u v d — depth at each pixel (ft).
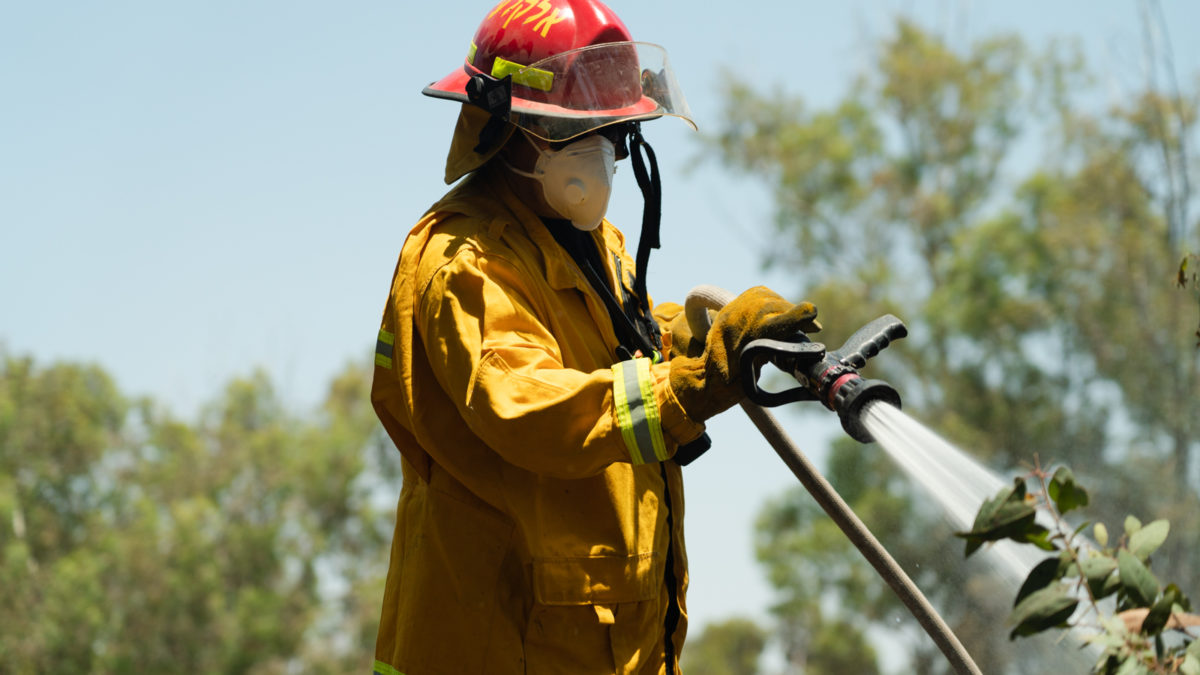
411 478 13.73
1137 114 107.76
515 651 12.44
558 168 13.28
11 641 154.71
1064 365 113.91
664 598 13.34
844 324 125.90
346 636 182.19
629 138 14.23
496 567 12.62
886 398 10.79
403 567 13.32
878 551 12.54
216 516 178.60
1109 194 110.32
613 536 12.46
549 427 11.23
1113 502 101.09
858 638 120.67
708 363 11.11
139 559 164.96
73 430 185.78
